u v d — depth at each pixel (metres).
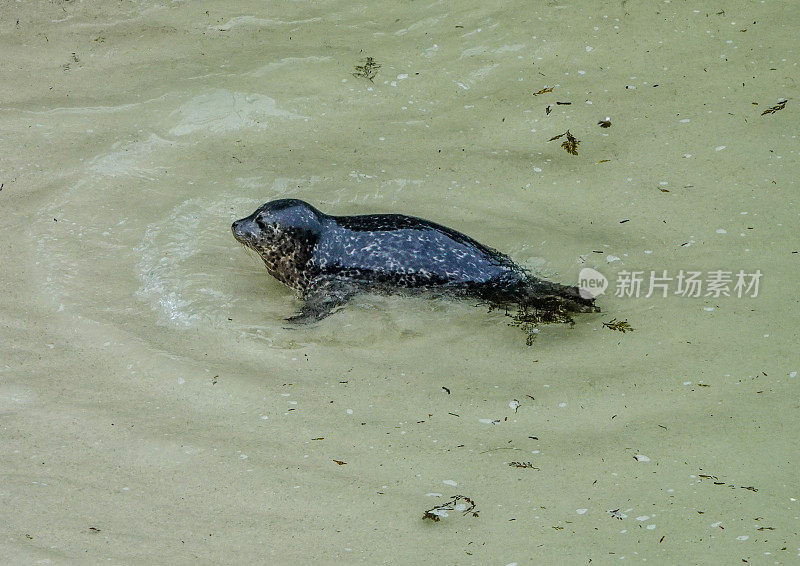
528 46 23.39
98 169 20.86
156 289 17.62
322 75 23.05
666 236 18.27
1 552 12.38
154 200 19.91
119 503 13.30
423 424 14.64
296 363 15.96
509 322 16.55
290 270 17.41
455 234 17.30
